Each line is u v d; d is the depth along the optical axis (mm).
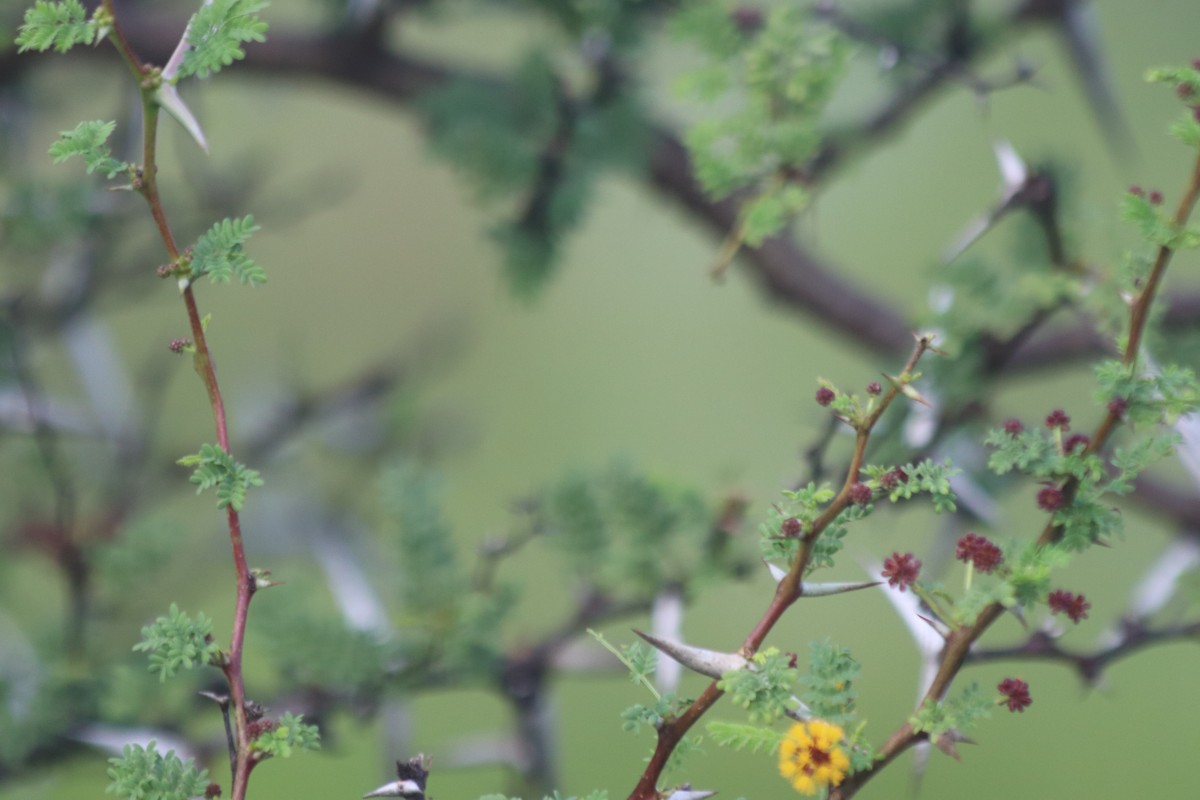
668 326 6457
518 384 6297
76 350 3623
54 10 2697
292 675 2941
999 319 2914
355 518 3689
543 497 2982
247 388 3936
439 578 2945
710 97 2879
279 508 3641
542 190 2992
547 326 6414
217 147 4621
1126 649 2855
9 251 3359
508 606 2947
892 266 5480
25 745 2947
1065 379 3984
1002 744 5254
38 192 3266
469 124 2982
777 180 2875
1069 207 2900
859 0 3074
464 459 4238
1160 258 2717
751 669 2707
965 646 2709
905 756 5121
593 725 5230
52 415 3443
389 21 3291
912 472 2705
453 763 3051
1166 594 2898
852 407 2703
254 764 2703
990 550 2709
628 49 2957
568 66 3043
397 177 5988
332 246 5969
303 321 5895
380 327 5961
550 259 3023
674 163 3225
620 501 2951
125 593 3248
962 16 3010
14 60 3361
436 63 3354
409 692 2945
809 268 3412
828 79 2869
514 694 3006
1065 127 4816
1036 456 2713
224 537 3607
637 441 6254
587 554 2951
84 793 3377
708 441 6293
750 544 2947
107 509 3459
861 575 4859
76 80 3770
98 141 2699
